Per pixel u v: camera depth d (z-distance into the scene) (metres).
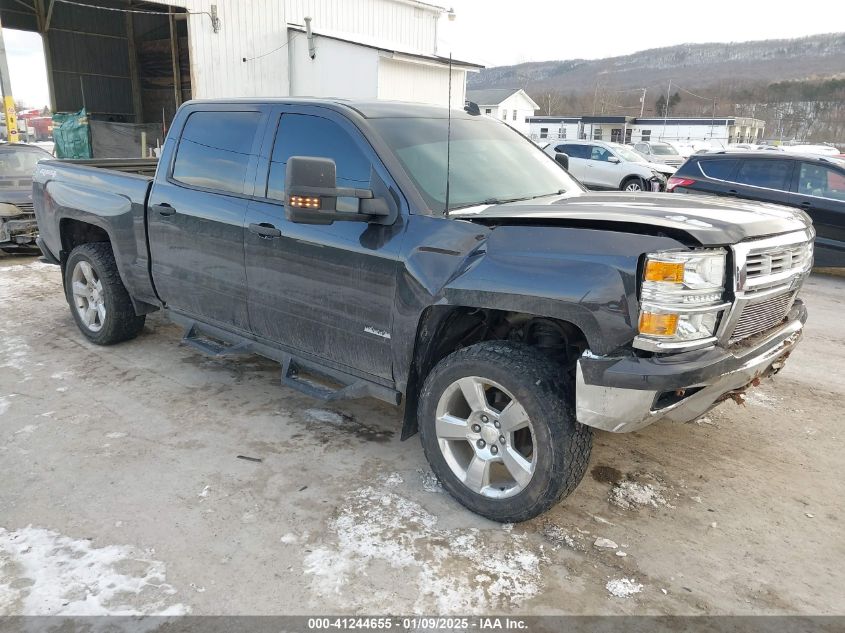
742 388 3.14
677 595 2.60
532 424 2.80
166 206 4.38
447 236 3.04
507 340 3.02
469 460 3.22
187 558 2.76
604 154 18.78
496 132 4.21
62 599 2.51
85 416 4.09
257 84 20.81
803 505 3.24
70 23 23.73
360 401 4.41
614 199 3.40
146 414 4.13
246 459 3.59
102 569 2.68
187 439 3.81
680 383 2.54
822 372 5.09
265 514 3.08
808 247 3.24
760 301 2.89
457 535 2.94
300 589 2.59
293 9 21.30
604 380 2.59
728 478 3.48
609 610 2.51
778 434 4.00
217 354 4.19
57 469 3.46
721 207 3.09
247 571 2.68
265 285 3.84
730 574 2.73
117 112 25.80
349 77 20.42
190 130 4.37
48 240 5.55
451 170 3.50
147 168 6.17
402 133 3.55
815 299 7.69
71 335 5.63
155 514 3.07
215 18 19.31
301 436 3.88
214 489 3.29
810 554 2.87
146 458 3.58
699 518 3.12
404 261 3.13
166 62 24.88
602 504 3.22
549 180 3.95
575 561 2.79
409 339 3.16
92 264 5.10
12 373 4.76
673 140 57.56
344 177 3.45
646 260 2.54
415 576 2.67
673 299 2.55
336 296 3.46
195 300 4.38
